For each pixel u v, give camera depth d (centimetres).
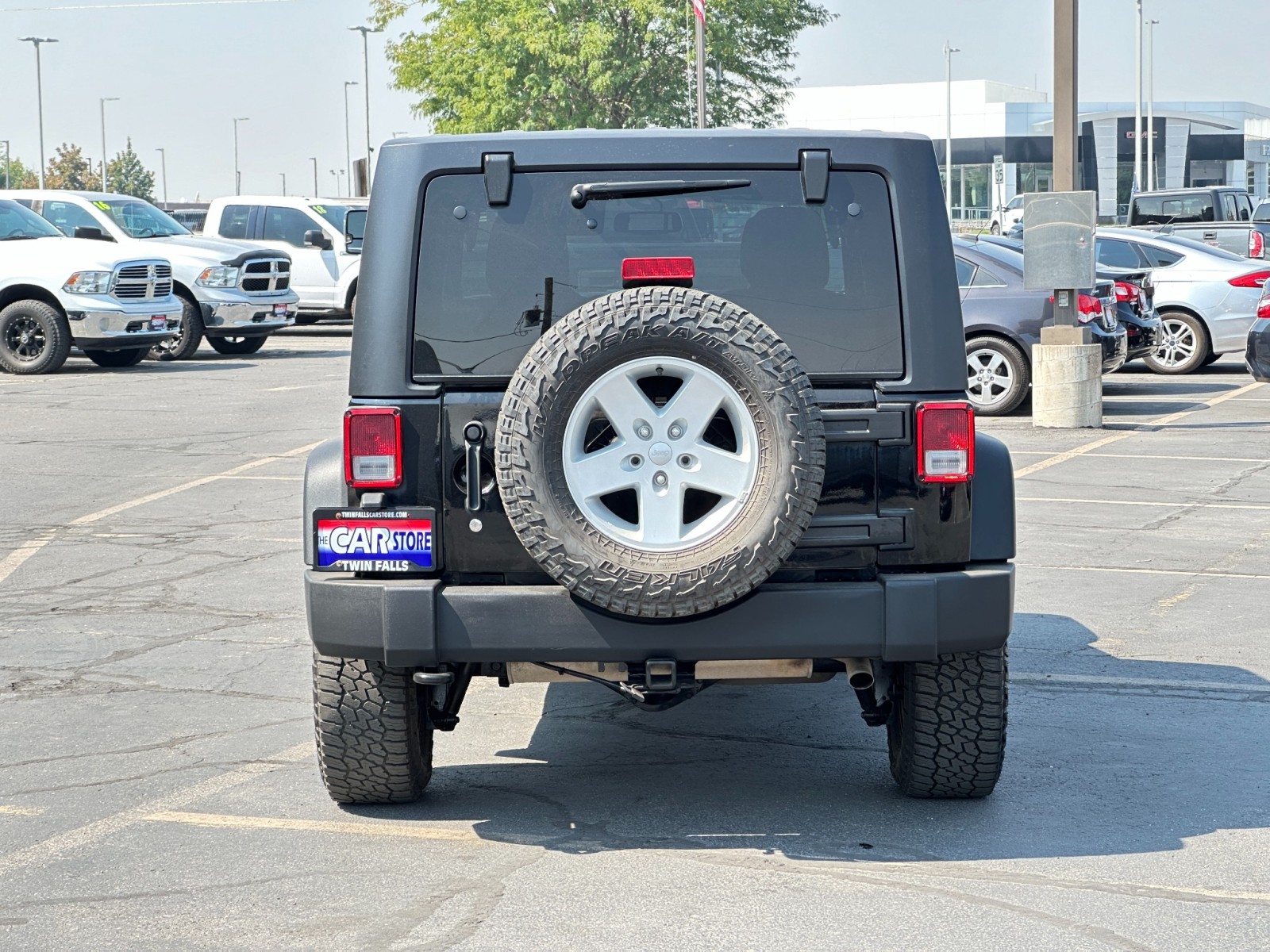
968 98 8538
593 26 4494
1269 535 1008
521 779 558
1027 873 461
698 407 439
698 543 440
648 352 436
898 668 528
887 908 432
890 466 473
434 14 4834
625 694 496
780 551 441
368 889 450
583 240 477
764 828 502
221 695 665
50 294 2111
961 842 488
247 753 585
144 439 1487
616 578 438
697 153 477
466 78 4747
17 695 665
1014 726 618
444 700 513
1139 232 2095
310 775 560
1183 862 470
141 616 811
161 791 541
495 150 476
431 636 463
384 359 473
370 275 476
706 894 444
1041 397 1513
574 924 421
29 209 2264
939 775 515
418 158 477
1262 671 697
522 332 475
